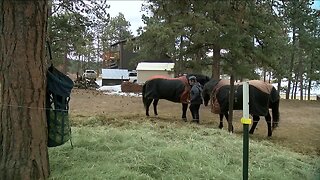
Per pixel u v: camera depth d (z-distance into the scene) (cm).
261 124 1250
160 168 462
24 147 393
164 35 1462
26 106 392
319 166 540
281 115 1614
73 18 1527
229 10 702
